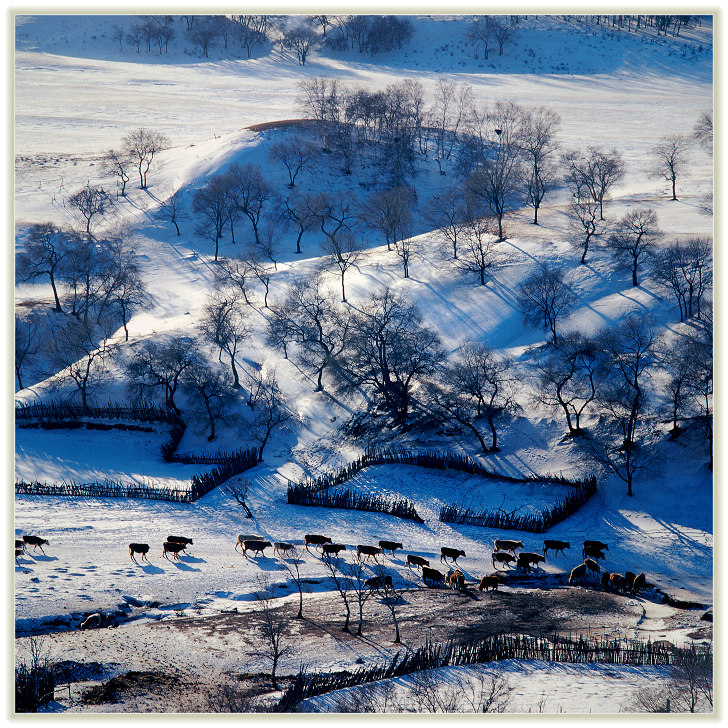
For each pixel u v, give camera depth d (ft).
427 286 302.04
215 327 271.08
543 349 244.01
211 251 391.45
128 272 318.04
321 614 121.19
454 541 172.14
